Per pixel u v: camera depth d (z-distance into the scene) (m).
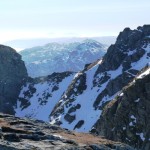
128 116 136.50
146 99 133.12
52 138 29.78
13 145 23.81
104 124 152.12
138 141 126.94
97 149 31.03
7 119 36.06
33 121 39.00
